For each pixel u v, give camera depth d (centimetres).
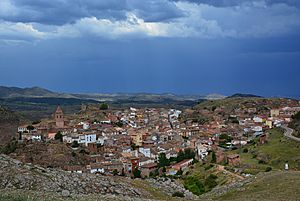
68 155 18100
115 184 5050
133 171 16875
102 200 3800
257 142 17825
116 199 3938
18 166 4781
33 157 17462
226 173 11575
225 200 4838
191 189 9894
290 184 5153
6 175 4431
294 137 16312
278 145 15312
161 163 18238
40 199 3453
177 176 13700
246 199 4691
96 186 4816
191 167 15938
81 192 4534
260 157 14162
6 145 19775
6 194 3566
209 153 18575
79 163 17650
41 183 4428
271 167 12525
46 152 18138
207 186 10469
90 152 19925
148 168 17188
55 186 4453
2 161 4812
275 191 4972
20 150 18150
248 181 5894
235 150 17550
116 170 16850
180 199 4906
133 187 5162
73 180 4788
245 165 13188
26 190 4022
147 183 5828
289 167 12612
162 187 5781
